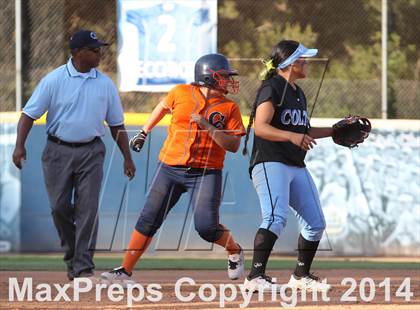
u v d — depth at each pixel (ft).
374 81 126.62
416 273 90.63
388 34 122.42
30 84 122.52
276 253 118.73
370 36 142.72
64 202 72.79
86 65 71.77
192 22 117.50
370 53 141.69
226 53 147.74
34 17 123.95
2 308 59.77
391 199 120.78
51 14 124.98
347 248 120.47
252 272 64.85
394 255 120.78
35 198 118.52
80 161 71.92
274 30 148.05
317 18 146.10
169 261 110.42
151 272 93.40
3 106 124.16
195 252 117.50
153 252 117.50
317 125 120.06
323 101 127.03
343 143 68.59
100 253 117.39
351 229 120.78
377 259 118.11
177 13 117.60
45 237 118.62
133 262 69.10
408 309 57.31
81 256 72.02
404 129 121.08
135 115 116.57
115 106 73.82
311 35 146.00
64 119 71.46
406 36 138.21
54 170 72.38
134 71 118.32
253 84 129.39
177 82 118.01
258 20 148.66
